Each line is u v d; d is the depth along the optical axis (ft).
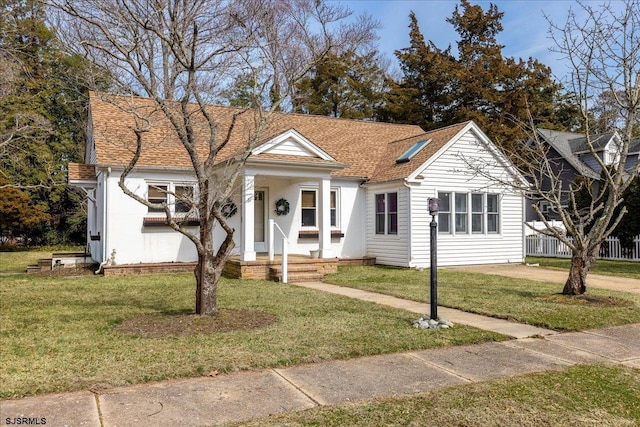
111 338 21.42
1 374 16.47
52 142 94.32
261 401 14.52
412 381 16.49
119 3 23.38
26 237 95.09
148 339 21.25
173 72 27.45
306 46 37.63
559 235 33.96
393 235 55.52
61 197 99.71
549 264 59.98
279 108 45.34
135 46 23.86
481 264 57.31
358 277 46.16
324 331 23.03
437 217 54.80
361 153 64.03
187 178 50.31
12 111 82.02
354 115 111.24
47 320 25.35
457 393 15.24
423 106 115.44
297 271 46.03
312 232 57.00
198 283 26.35
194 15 24.88
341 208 58.49
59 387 15.33
